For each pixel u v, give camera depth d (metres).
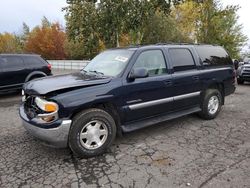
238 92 10.26
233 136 4.97
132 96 4.44
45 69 10.11
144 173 3.57
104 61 5.00
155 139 4.82
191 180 3.38
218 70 6.09
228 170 3.62
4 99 9.05
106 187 3.25
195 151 4.27
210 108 6.01
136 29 19.89
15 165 3.85
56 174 3.58
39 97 3.90
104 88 4.11
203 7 22.81
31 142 4.72
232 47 29.31
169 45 5.31
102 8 18.33
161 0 19.00
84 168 3.74
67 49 45.59
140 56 4.68
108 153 4.23
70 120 3.80
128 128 4.50
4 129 5.48
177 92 5.18
